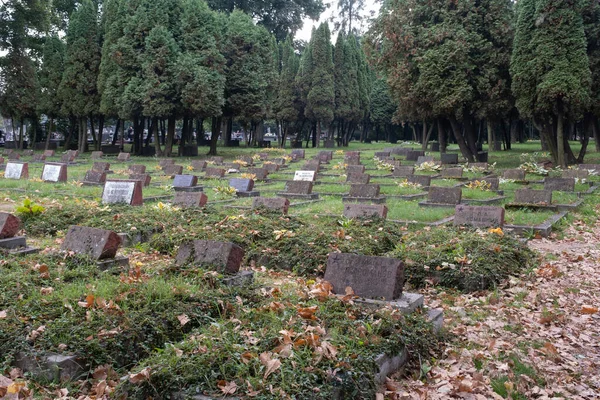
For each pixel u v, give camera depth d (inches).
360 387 184.7
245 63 1627.7
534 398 206.8
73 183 805.9
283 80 2074.3
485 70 1165.7
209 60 1471.5
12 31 1533.0
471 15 1149.7
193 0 1485.0
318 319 227.1
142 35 1438.2
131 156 1589.6
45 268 288.5
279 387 172.7
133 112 1459.2
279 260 376.8
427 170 1082.7
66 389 183.6
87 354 199.5
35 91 1674.5
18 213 484.4
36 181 853.8
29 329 210.5
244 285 292.0
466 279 335.9
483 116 1241.4
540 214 590.9
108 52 1505.9
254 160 1380.4
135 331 213.2
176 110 1492.4
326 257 365.4
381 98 2583.7
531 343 257.3
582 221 593.0
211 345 199.2
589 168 1036.5
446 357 236.1
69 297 241.1
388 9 1253.1
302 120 2203.5
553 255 429.1
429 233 442.3
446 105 1147.9
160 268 320.2
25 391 181.0
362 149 1957.4
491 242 395.2
